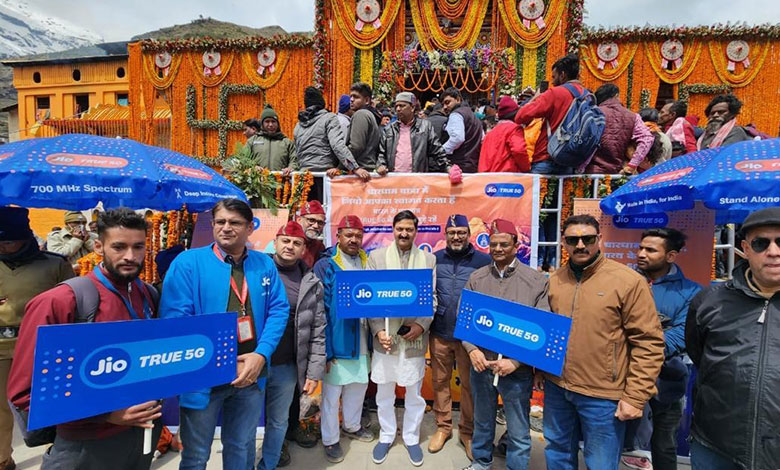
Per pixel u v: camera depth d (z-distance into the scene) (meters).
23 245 2.77
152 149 2.86
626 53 9.66
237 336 2.12
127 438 1.83
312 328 2.75
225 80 10.89
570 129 3.38
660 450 2.56
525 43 8.60
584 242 2.28
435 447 3.16
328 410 3.03
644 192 2.79
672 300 2.53
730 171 2.28
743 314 1.71
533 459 3.10
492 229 2.70
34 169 2.21
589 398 2.25
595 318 2.24
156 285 2.59
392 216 3.80
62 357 1.48
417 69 8.94
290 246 2.79
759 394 1.61
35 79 17.81
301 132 4.14
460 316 2.64
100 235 1.77
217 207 2.21
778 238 1.58
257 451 3.20
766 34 9.24
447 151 4.22
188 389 1.80
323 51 9.07
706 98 9.70
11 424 2.87
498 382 2.64
